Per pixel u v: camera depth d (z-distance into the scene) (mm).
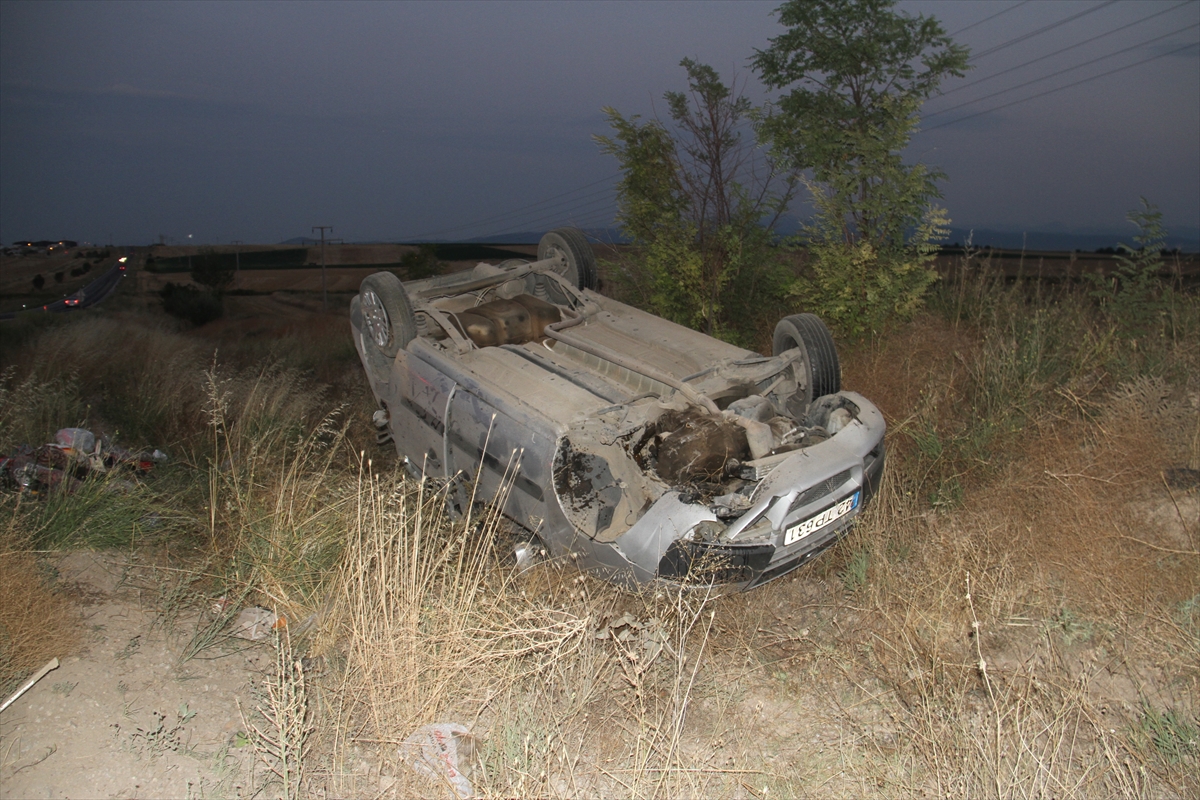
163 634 3592
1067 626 3676
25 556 3693
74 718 2979
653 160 8375
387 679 3188
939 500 4980
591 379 4766
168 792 2723
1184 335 6949
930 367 6965
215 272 71062
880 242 8039
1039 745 3029
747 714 3352
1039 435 5426
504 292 6551
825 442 4215
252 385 7523
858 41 9664
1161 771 2871
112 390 8219
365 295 5680
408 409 5301
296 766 2764
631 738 3135
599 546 3865
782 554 3877
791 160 9609
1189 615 3641
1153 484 4863
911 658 3498
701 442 4113
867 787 2879
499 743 2914
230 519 4410
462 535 3764
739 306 8633
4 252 158000
